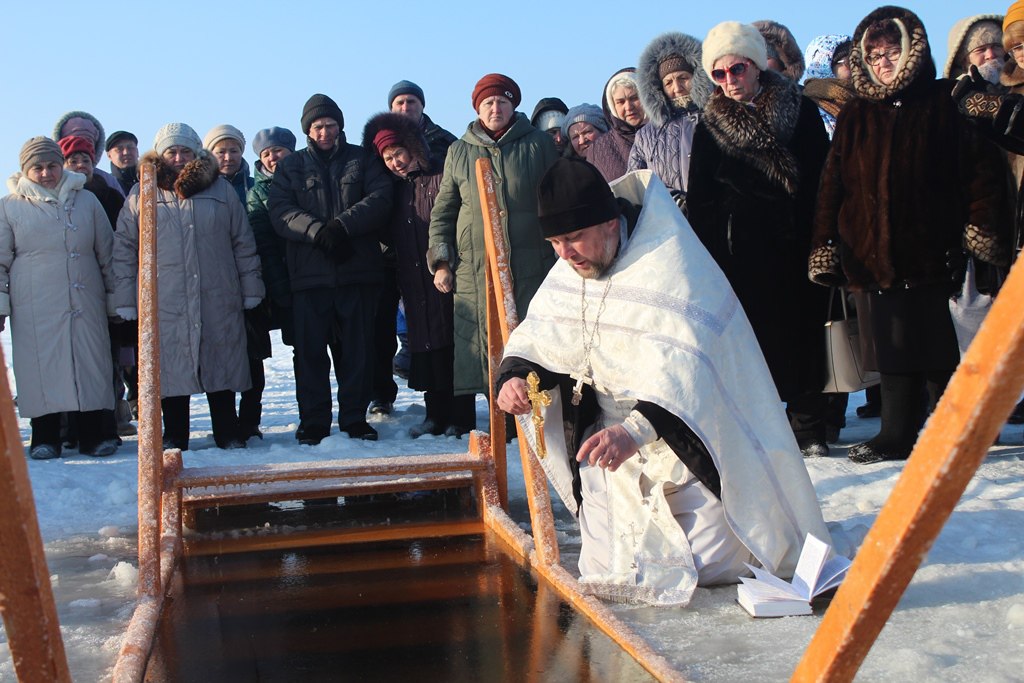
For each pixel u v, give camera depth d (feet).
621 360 11.41
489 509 14.88
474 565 12.63
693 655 9.10
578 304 11.78
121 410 27.66
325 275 23.29
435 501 16.84
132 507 16.93
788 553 11.12
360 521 15.55
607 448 10.46
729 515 10.83
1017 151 16.40
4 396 4.35
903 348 16.80
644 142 20.35
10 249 22.56
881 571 4.58
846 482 15.83
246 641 10.13
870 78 17.31
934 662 8.45
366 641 10.00
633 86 21.80
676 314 10.99
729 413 10.89
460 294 22.30
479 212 21.91
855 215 17.11
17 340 22.57
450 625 10.35
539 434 11.58
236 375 23.24
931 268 16.65
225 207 23.47
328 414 23.56
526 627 10.16
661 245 11.44
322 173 23.54
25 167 22.84
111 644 10.09
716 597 10.85
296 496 15.88
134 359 29.01
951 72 21.72
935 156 16.75
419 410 29.43
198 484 13.98
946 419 4.26
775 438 11.07
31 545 4.59
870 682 8.18
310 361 23.45
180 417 23.02
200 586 12.17
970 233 16.52
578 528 14.62
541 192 11.47
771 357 17.85
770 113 17.85
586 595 10.68
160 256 22.70
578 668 8.96
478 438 15.38
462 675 8.95
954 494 4.35
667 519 11.10
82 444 23.09
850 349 17.94
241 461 20.40
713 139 18.08
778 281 17.80
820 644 4.99
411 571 12.51
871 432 22.11
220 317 23.07
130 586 12.28
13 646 4.84
